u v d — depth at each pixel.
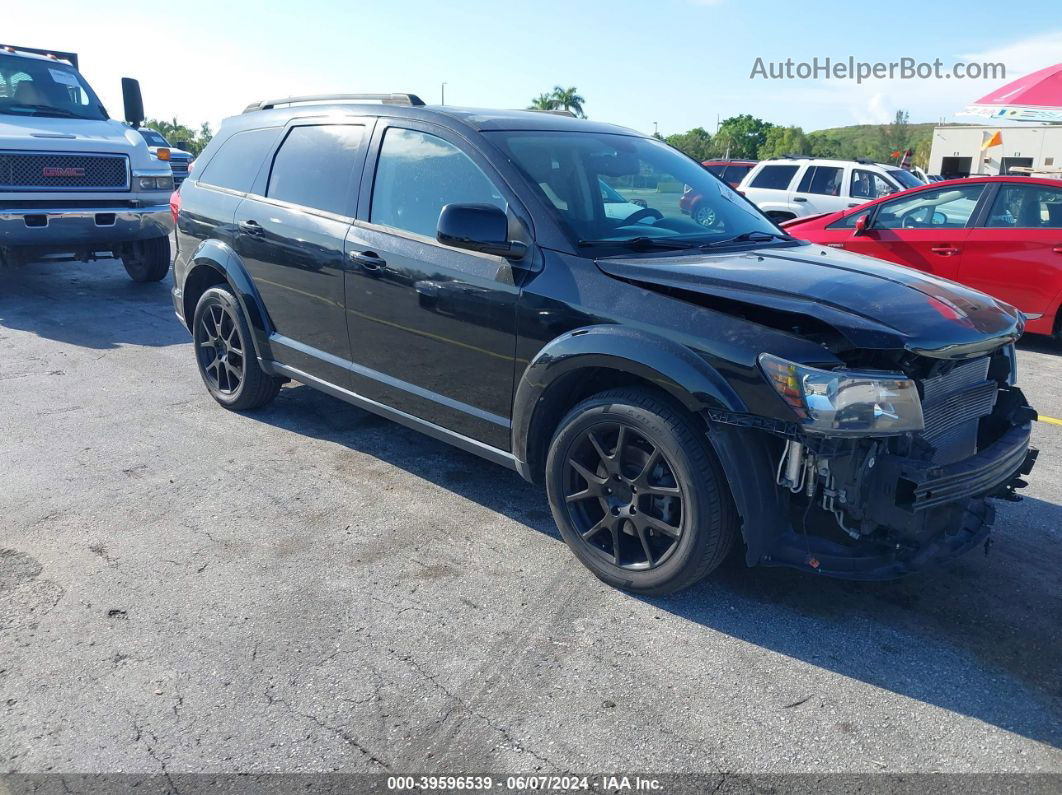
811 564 2.86
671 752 2.40
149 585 3.21
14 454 4.46
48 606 3.06
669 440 2.91
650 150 4.23
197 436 4.80
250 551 3.50
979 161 21.88
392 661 2.79
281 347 4.67
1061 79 14.89
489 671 2.75
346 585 3.25
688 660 2.83
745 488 2.80
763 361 2.70
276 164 4.72
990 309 3.14
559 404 3.36
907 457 2.71
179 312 5.52
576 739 2.45
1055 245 7.10
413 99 4.11
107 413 5.15
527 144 3.71
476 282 3.48
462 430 3.74
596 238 3.38
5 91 8.27
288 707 2.55
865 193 12.98
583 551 3.33
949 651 2.91
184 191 5.38
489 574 3.36
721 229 3.84
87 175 7.97
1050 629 3.05
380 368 4.08
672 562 3.03
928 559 2.90
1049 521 3.93
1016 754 2.42
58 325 7.40
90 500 3.94
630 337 2.96
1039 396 6.09
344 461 4.49
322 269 4.23
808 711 2.59
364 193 4.11
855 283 3.04
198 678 2.67
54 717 2.49
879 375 2.63
